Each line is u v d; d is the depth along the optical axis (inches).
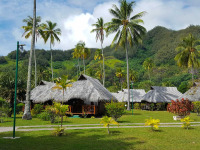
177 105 886.4
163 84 3548.2
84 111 1060.5
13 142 424.5
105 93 1194.6
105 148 364.8
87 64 7081.7
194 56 1846.7
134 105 2124.8
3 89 1006.4
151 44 7691.9
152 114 1242.6
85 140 442.6
